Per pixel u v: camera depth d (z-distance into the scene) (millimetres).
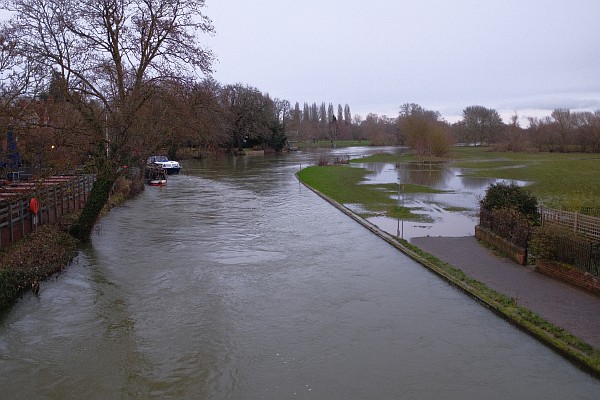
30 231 19156
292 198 35094
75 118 22500
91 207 20672
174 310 13188
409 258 17984
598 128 90188
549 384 9258
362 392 9117
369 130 174125
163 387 9414
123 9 21406
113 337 11578
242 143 103000
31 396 9148
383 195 35219
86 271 16734
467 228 22828
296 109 167250
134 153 22688
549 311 12055
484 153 93750
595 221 14594
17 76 21516
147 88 21297
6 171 21281
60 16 20562
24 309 13359
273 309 13156
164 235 22281
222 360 10406
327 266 17062
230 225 24578
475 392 9047
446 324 12023
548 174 49500
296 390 9219
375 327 11930
